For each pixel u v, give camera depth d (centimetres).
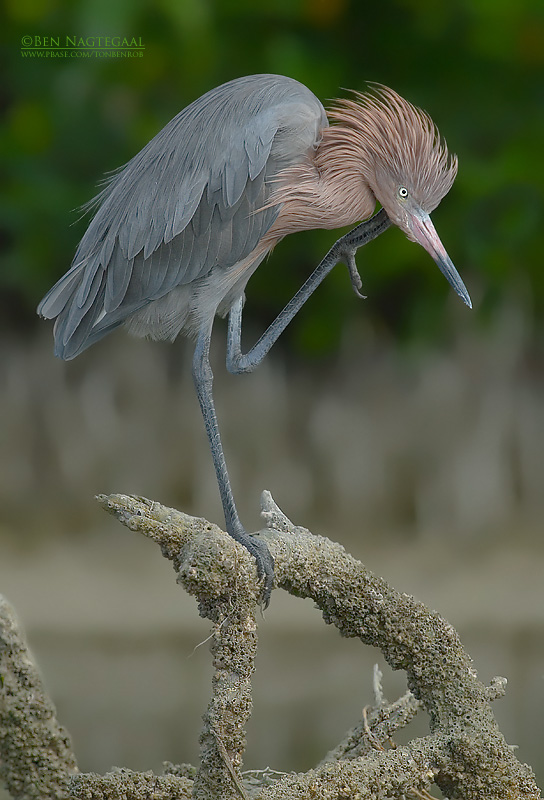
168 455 1282
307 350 1311
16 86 1270
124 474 1274
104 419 1292
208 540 351
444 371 1287
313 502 1274
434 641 391
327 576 383
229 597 352
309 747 657
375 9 1254
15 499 1265
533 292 1280
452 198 1229
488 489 1257
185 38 1209
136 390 1300
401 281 1295
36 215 1238
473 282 1266
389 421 1291
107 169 1252
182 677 841
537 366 1291
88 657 898
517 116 1266
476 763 382
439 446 1273
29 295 1287
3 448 1281
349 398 1304
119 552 1202
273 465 1278
